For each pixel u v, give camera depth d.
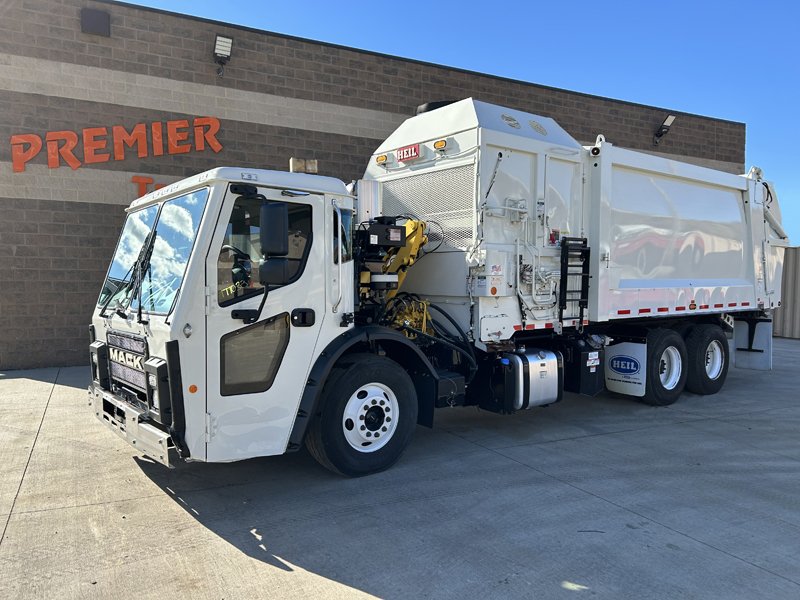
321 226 4.73
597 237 6.86
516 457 5.73
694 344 8.76
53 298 10.42
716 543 3.92
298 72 12.12
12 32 9.95
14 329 10.20
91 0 10.39
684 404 8.34
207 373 4.12
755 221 9.44
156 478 5.05
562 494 4.78
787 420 7.39
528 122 6.40
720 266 8.90
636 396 7.92
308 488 4.86
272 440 4.47
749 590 3.33
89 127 10.51
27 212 10.18
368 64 12.81
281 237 4.06
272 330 4.45
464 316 6.03
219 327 4.17
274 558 3.67
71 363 10.59
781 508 4.54
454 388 5.68
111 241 10.75
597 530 4.11
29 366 10.31
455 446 6.11
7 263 10.11
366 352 5.27
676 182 8.07
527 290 6.29
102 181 10.64
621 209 7.22
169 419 4.01
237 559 3.65
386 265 5.83
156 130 10.97
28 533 3.98
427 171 6.36
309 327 4.66
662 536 4.02
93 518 4.23
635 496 4.75
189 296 4.03
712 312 8.63
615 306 7.09
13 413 7.19
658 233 7.77
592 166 6.91
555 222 6.57
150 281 4.54
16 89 10.01
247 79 11.66
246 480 5.04
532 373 6.23
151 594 3.24
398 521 4.23
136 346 4.49
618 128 16.38
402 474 5.21
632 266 7.41
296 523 4.18
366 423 5.10
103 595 3.22
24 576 3.42
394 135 6.87
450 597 3.25
